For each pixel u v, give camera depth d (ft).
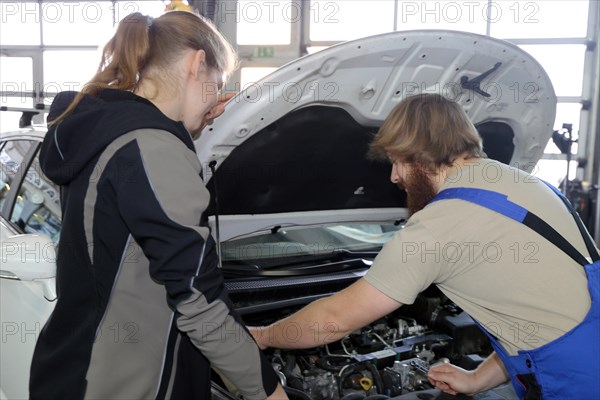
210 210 7.02
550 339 4.07
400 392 5.80
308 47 20.03
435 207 4.27
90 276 3.67
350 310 4.31
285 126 6.18
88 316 3.70
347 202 8.04
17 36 22.44
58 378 3.78
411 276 4.16
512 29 18.43
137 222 3.34
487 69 6.50
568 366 3.99
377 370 6.07
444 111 4.46
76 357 3.70
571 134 17.07
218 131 5.71
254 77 20.56
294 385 5.69
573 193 17.44
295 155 6.68
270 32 20.24
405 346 6.53
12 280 5.89
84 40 22.02
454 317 6.97
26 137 7.59
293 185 7.18
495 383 5.39
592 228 17.87
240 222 7.31
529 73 6.73
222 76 4.09
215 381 5.71
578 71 18.52
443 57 6.14
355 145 6.91
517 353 4.27
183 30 3.77
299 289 6.79
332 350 6.49
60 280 3.85
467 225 4.13
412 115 4.47
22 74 22.53
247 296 6.55
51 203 6.78
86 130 3.61
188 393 4.04
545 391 4.14
